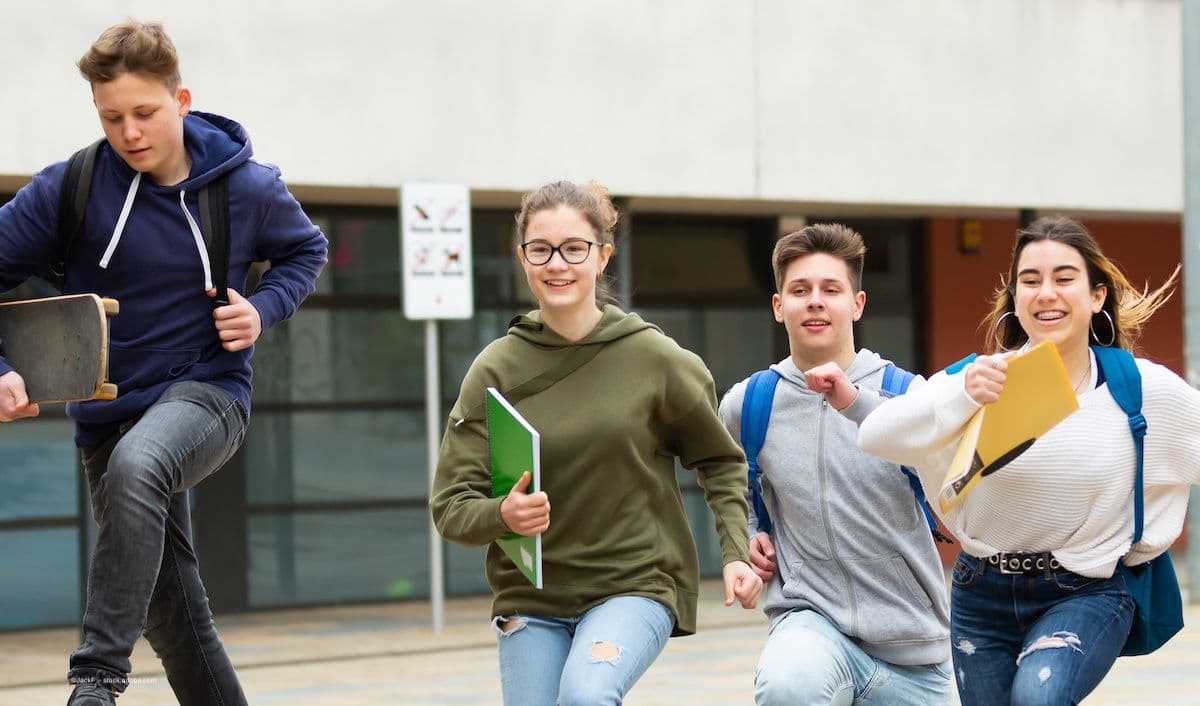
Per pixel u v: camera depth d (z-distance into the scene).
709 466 7.12
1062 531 6.79
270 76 16.86
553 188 6.89
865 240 23.58
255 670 15.52
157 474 6.12
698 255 22.38
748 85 18.91
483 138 17.75
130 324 6.59
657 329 7.02
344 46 17.17
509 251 20.95
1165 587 6.95
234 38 16.70
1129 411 6.73
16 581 18.84
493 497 6.69
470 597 21.23
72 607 19.12
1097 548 6.80
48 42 15.95
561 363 6.85
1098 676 6.66
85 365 5.95
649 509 6.91
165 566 7.33
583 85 18.16
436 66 17.55
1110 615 6.76
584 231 6.80
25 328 6.12
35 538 18.95
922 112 19.80
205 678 7.46
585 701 6.29
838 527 7.27
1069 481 6.70
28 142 15.88
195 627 7.39
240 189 6.68
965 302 24.08
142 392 6.55
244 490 19.86
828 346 7.41
